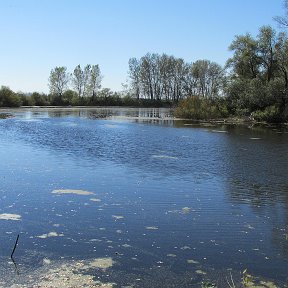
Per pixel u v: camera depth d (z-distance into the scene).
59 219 10.61
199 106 58.25
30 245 8.81
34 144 25.80
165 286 7.16
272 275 7.71
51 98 103.56
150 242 9.20
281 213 11.77
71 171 17.02
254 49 54.81
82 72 110.50
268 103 51.53
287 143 29.16
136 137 31.69
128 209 11.70
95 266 7.87
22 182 14.67
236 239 9.55
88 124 44.94
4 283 7.07
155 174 16.98
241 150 25.20
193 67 99.50
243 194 13.96
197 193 13.89
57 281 7.20
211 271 7.82
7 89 88.38
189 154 23.16
